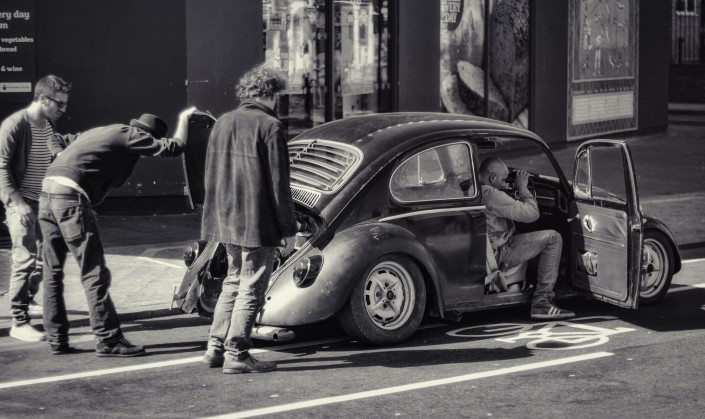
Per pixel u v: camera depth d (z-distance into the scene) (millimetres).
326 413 6352
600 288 8727
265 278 7273
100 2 13586
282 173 6992
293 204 7215
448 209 8305
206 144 8312
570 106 20953
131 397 6727
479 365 7457
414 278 8062
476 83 18953
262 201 7031
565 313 8828
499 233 8742
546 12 20078
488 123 8812
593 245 8781
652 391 6781
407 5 17375
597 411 6359
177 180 13945
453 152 8438
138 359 7730
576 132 21219
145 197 13914
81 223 7578
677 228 13172
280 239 7145
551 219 9297
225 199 7105
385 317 7996
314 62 16297
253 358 7336
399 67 17391
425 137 8336
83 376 7250
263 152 7000
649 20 23234
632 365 7434
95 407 6516
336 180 8070
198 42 14039
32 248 8289
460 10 18500
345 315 7840
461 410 6391
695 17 32812
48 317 7816
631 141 22219
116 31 13688
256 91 7184
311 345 8133
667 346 7992
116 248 11789
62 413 6387
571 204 9008
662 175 17641
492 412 6352
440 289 8227
